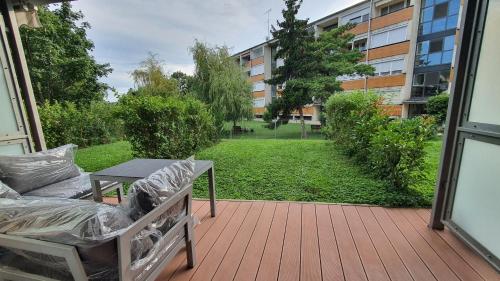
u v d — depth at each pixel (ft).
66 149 8.66
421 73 40.40
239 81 35.78
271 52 64.85
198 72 34.78
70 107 24.32
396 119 12.73
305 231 7.22
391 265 5.66
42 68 33.30
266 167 14.12
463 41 5.99
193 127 17.54
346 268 5.61
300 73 37.78
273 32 38.32
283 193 10.22
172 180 4.68
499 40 5.13
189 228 5.40
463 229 6.29
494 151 5.31
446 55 37.60
